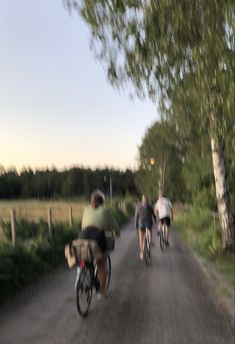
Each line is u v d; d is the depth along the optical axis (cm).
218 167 1491
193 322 740
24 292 959
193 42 1016
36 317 765
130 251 1734
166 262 1436
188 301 890
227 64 972
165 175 7294
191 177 3011
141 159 7762
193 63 1067
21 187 12562
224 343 634
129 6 1041
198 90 1112
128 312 805
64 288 1001
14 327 707
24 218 1619
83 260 798
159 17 987
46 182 12444
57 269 1248
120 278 1148
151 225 1441
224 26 962
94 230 839
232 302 864
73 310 813
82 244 809
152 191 7656
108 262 962
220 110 1092
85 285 793
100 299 908
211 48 972
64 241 1563
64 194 11331
